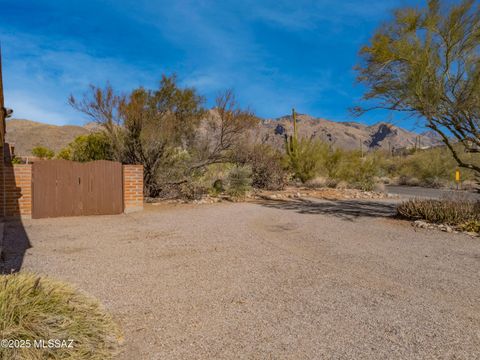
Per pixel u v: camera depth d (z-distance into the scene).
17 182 10.19
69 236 7.64
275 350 3.00
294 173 22.77
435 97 8.97
